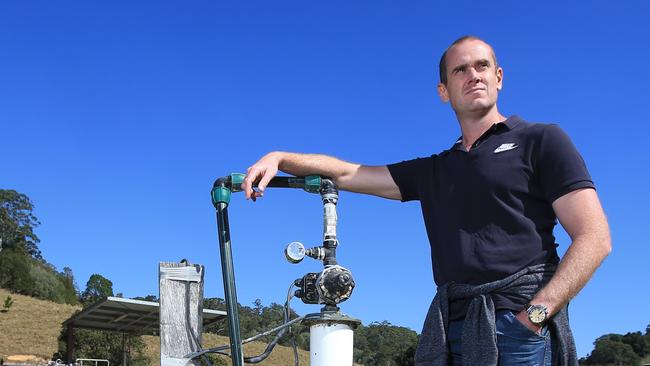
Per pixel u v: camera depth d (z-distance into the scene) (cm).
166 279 275
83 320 1588
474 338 206
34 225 7938
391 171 267
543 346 201
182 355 267
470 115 238
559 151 214
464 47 239
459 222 225
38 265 7438
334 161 273
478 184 223
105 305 1400
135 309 1446
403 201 268
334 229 261
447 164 241
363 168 273
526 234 214
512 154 221
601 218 204
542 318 193
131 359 2903
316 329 244
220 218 256
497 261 212
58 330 4531
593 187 210
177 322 271
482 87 234
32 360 2844
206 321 1259
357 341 4716
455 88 239
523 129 225
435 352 218
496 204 218
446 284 224
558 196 210
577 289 195
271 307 3850
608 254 200
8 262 6369
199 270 280
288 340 270
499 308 207
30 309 5169
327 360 240
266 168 260
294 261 252
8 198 7644
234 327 241
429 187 246
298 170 270
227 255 250
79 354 2711
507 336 202
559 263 201
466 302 218
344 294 244
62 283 7238
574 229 205
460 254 220
